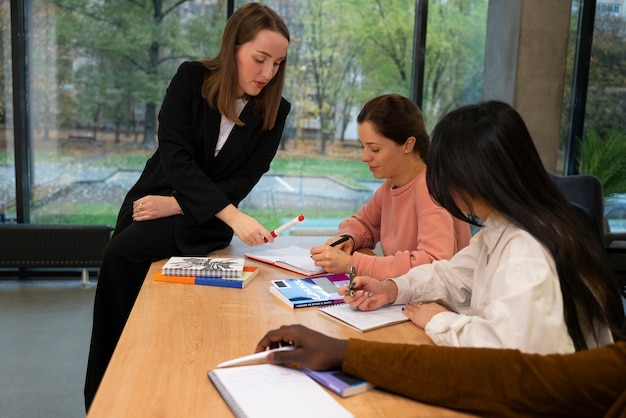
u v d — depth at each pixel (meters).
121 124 4.23
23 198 4.18
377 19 4.32
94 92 4.16
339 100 4.38
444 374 0.82
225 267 1.46
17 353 3.00
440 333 1.01
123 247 1.72
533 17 4.07
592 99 4.60
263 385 0.85
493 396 0.79
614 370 0.76
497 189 0.93
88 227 4.09
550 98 4.18
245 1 4.20
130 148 4.26
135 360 0.94
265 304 1.27
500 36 4.27
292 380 0.87
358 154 4.46
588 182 3.06
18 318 3.51
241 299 1.30
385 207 1.81
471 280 1.23
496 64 4.32
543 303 0.88
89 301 3.89
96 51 4.12
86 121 4.19
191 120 1.84
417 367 0.83
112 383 0.86
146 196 1.80
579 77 4.55
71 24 4.07
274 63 1.71
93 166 4.25
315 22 4.28
